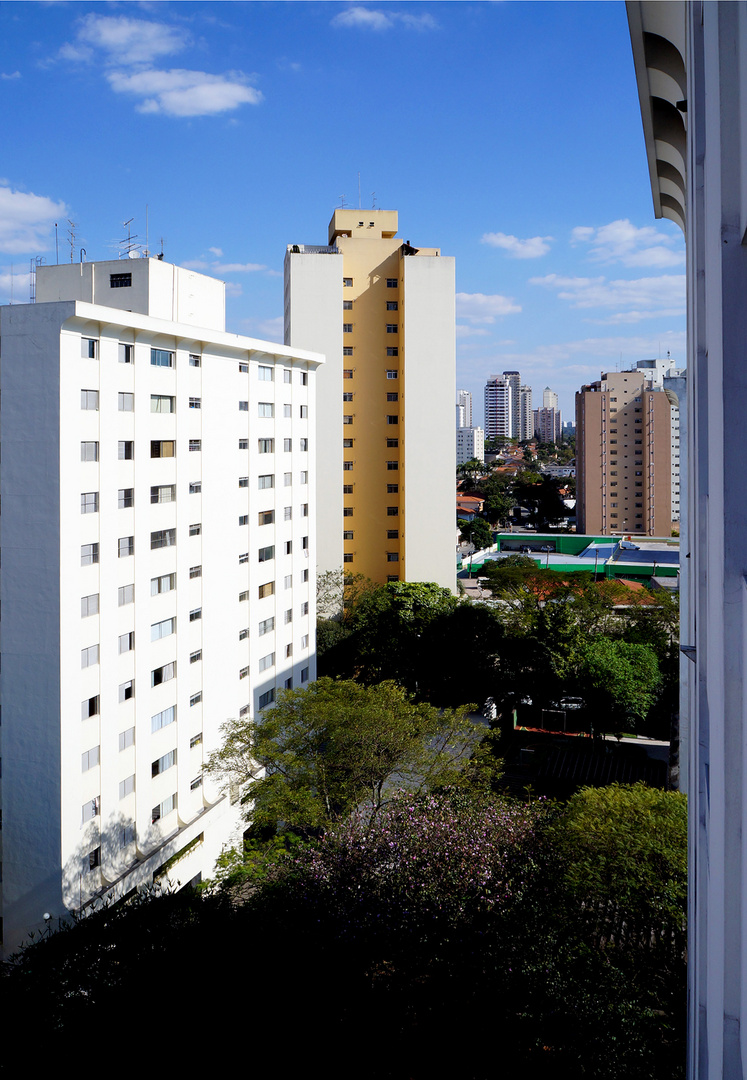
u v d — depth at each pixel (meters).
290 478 46.69
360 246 71.19
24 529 28.81
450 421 69.44
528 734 53.12
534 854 25.58
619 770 47.31
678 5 16.94
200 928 24.20
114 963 22.20
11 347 28.80
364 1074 18.56
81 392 29.59
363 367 71.56
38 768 29.14
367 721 33.75
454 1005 20.19
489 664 56.19
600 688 49.78
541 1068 18.44
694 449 15.77
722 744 7.35
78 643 29.52
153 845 33.91
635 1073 17.98
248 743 35.94
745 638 5.97
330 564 68.75
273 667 45.09
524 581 83.44
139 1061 18.55
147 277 39.53
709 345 8.34
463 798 30.95
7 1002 20.41
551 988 19.97
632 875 23.20
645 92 21.39
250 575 42.50
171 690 35.28
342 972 21.80
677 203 28.62
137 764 32.97
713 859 8.79
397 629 58.19
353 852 26.45
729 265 6.76
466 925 22.58
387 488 72.25
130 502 32.44
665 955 21.69
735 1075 7.67
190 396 36.66
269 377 44.12
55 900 29.00
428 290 68.88
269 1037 19.47
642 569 98.38
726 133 6.75
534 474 184.75
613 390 136.25
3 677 29.42
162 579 34.88
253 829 42.09
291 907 24.66
